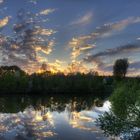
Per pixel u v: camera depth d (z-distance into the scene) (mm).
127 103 34062
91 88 159625
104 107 80562
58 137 37281
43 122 51250
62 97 134875
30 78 154250
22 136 38438
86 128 41406
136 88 40656
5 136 38844
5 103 95812
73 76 162125
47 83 155250
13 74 152000
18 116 61031
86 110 72438
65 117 58719
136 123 28422
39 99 119688
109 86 158500
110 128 31516
